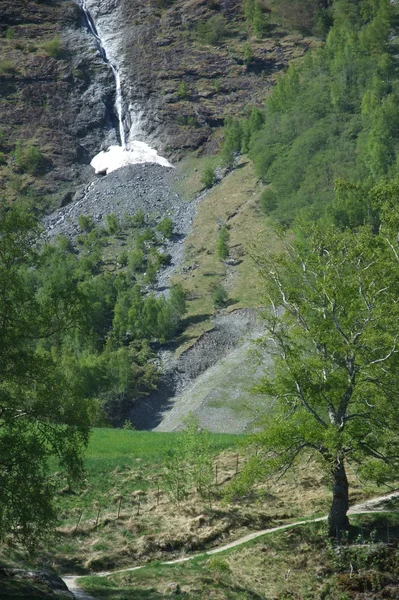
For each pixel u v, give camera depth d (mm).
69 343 106812
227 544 38438
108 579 34125
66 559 36719
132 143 193875
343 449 36062
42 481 30438
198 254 142875
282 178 147250
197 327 118125
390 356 36062
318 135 152375
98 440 51438
